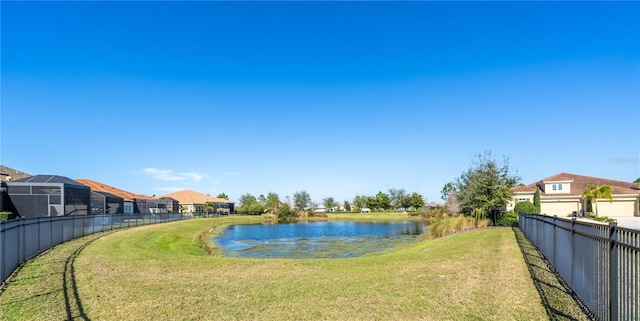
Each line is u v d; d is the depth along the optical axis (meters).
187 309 7.32
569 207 43.44
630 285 5.02
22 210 31.59
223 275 10.62
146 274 10.74
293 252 24.00
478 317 6.60
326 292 8.52
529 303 7.30
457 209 43.66
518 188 46.66
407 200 107.94
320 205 129.12
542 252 13.53
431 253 14.79
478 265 11.54
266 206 90.81
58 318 6.68
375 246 27.03
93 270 11.27
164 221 43.44
